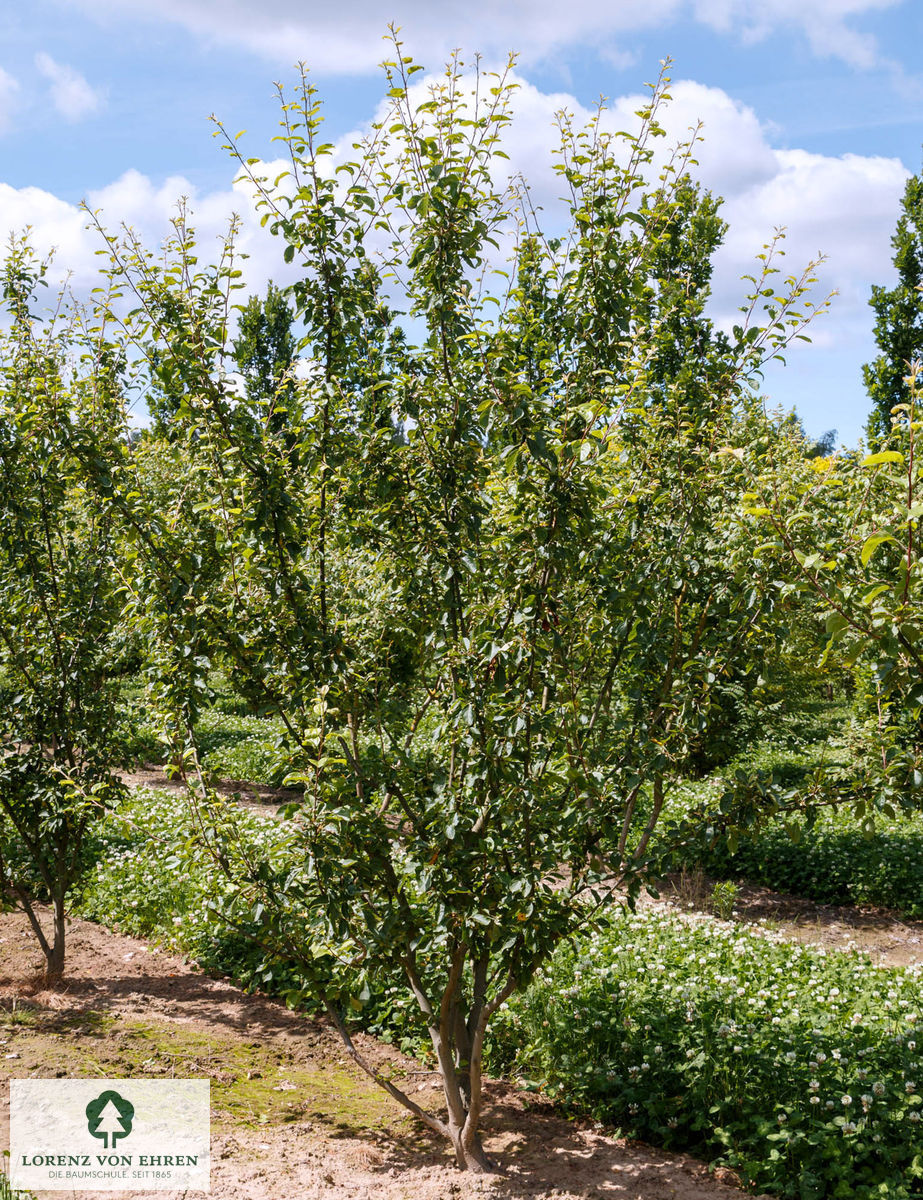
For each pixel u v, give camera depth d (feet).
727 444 16.46
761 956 22.27
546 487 13.16
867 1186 13.48
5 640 22.02
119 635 21.13
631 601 15.02
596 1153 15.35
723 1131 15.21
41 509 21.84
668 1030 17.31
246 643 14.85
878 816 35.06
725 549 15.80
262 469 14.26
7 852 22.99
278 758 14.61
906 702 10.11
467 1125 14.65
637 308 15.65
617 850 14.05
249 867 14.47
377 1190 13.73
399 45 13.76
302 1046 19.81
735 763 35.17
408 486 14.58
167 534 15.67
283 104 13.93
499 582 14.42
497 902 13.74
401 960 14.47
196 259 15.60
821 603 10.28
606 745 14.70
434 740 15.72
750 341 15.89
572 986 19.10
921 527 10.69
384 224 14.60
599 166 15.35
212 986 22.99
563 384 15.23
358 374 15.26
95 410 19.90
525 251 16.43
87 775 21.99
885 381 54.54
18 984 22.15
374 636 16.44
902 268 54.49
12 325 21.89
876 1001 19.36
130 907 27.27
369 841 14.14
